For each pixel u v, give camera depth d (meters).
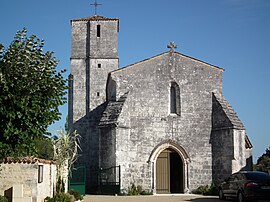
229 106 29.12
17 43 14.58
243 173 20.70
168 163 28.48
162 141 28.34
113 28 35.50
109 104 28.50
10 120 13.98
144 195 26.67
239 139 27.73
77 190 24.97
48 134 15.45
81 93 34.28
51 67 15.08
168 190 28.17
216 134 28.45
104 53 34.91
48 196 20.48
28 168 18.03
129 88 28.61
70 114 34.94
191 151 28.48
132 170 27.48
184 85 29.33
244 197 19.72
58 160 23.66
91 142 33.00
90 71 34.47
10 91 14.16
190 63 29.69
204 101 29.23
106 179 26.92
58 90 15.34
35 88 14.48
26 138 14.45
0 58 14.34
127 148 27.48
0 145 13.95
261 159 54.09
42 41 14.97
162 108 28.78
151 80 29.00
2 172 17.97
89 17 36.16
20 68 14.32
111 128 27.20
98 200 22.50
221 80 29.86
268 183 19.59
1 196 16.69
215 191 27.22
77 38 35.31
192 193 27.91
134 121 28.14
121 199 23.14
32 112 14.46
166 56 29.53
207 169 28.27
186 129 28.72
